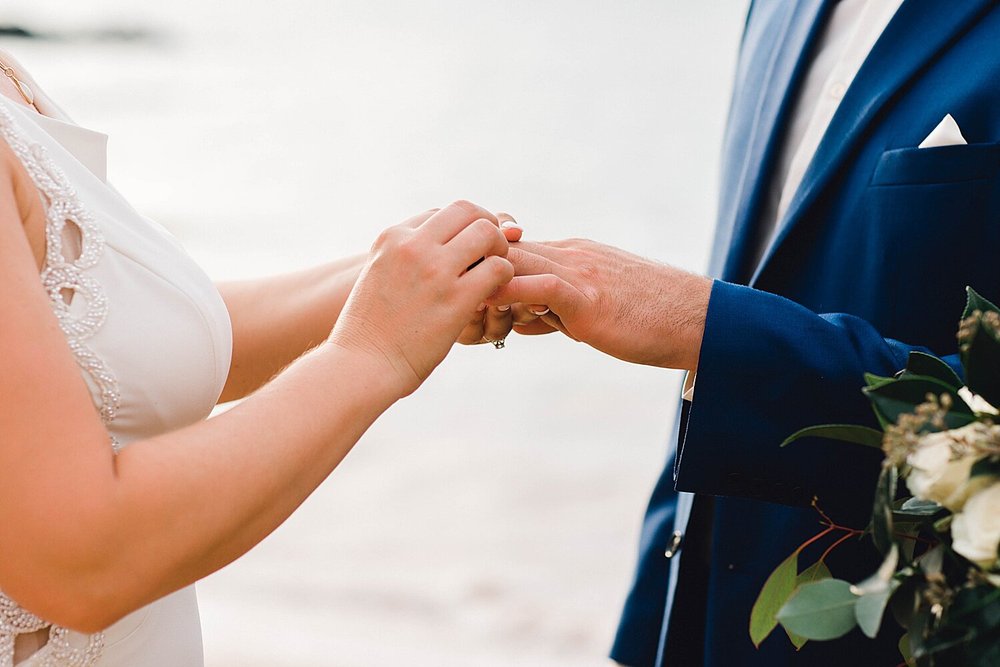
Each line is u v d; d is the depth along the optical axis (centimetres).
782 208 154
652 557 170
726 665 142
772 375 119
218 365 116
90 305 102
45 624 105
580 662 334
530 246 132
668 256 1069
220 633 343
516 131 1836
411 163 1627
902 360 120
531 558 430
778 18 170
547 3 3125
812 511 135
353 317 109
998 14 129
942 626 80
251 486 93
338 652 328
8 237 90
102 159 116
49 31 2736
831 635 84
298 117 2075
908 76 132
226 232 1255
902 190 129
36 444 86
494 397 687
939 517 87
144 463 90
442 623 364
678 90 2130
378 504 498
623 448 580
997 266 125
